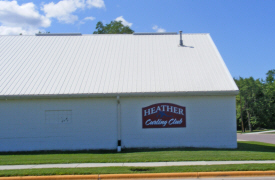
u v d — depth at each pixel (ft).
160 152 45.29
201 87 51.11
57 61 59.16
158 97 51.57
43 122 50.88
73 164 36.73
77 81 53.11
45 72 55.62
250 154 42.47
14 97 49.62
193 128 51.19
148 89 50.90
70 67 57.21
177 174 30.42
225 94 50.70
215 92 50.16
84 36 70.59
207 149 49.37
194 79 53.42
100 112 51.16
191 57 60.95
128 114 51.24
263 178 29.89
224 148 50.70
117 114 51.06
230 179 29.63
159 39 69.56
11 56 60.90
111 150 50.24
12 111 50.85
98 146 50.70
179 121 51.29
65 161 38.24
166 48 64.95
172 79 53.57
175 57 61.05
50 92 50.21
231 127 51.08
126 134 51.01
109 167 33.88
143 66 57.77
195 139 50.98
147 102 51.47
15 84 52.16
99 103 51.31
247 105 199.72
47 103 51.11
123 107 51.39
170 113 51.39
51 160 39.32
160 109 51.44
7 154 47.52
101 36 70.74
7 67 57.16
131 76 54.60
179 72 55.67
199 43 67.10
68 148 50.60
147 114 51.31
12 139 50.47
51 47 64.69
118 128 50.75
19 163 37.35
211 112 51.29
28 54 61.67
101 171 31.55
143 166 34.53
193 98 51.52
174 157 39.88
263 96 199.72
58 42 67.10
